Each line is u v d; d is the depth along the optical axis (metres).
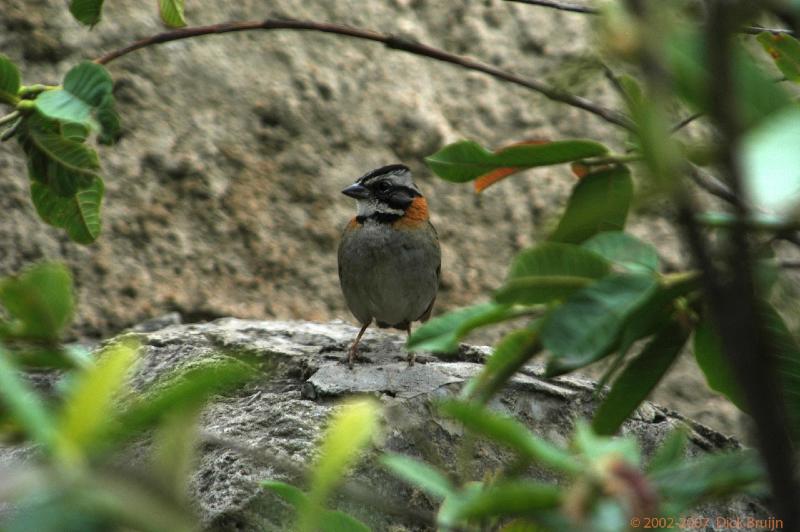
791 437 3.27
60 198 6.03
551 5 5.85
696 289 3.31
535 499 2.59
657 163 2.02
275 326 10.43
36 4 12.52
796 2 1.97
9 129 5.82
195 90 13.16
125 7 12.91
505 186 14.06
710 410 13.22
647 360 3.83
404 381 8.30
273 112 13.45
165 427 2.48
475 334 12.86
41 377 7.74
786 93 2.51
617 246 3.45
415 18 14.42
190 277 12.65
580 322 3.21
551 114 14.22
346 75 13.91
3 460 7.43
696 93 2.32
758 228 2.58
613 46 2.01
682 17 2.41
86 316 12.09
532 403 8.34
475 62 5.04
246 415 7.76
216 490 6.93
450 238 13.75
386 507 3.13
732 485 2.90
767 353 1.98
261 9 13.69
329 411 7.72
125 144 12.73
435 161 4.04
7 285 2.80
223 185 13.03
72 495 2.12
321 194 13.40
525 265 3.35
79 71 4.97
